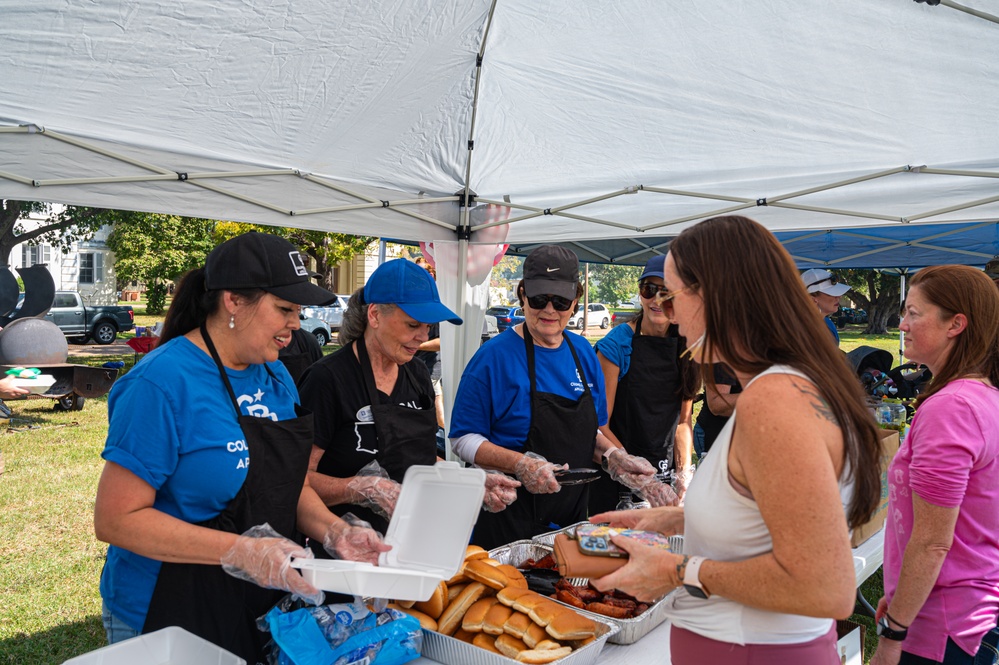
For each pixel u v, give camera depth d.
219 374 1.72
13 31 2.27
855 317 33.81
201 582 1.65
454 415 2.73
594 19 2.99
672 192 3.87
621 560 1.38
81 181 2.86
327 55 2.84
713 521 1.26
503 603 1.80
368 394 2.33
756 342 1.23
